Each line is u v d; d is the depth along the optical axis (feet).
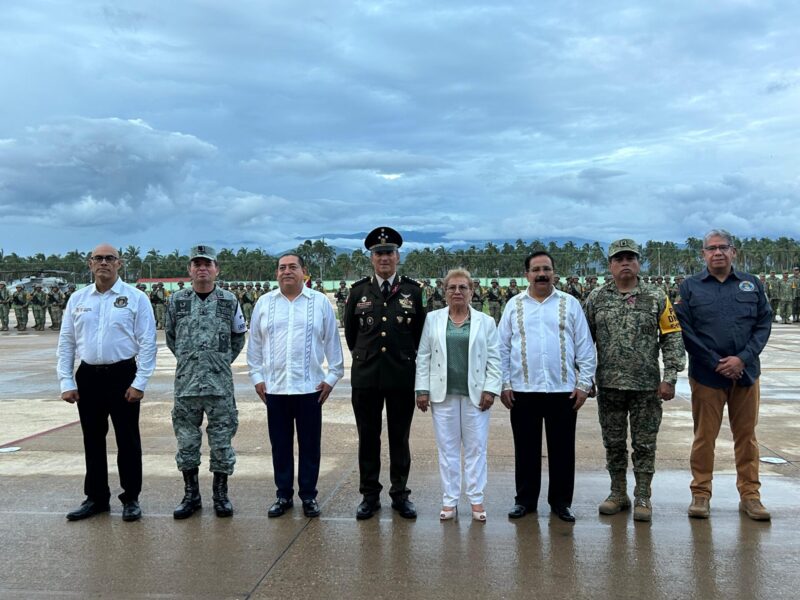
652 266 158.71
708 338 14.94
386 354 15.12
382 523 14.69
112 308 15.28
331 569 12.19
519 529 14.24
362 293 15.62
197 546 13.37
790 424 24.35
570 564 12.32
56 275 178.91
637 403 15.06
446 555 12.80
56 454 20.85
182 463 15.28
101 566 12.39
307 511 15.12
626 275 14.88
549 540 13.56
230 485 17.67
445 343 15.05
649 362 14.84
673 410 27.30
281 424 15.58
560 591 11.21
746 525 14.35
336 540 13.66
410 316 15.33
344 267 194.49
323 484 17.67
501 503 16.03
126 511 14.97
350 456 20.44
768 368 40.96
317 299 16.02
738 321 14.83
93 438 15.33
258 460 20.12
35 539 13.80
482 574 11.92
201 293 15.76
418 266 175.32
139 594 11.23
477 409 14.94
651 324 14.82
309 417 15.57
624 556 12.67
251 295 91.50
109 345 15.10
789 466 18.84
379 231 15.67
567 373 15.01
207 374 15.28
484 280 166.61
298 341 15.52
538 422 15.23
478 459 14.94
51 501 16.33
